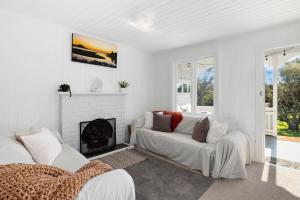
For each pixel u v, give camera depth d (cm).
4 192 80
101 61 350
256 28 290
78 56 313
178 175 251
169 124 356
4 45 238
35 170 102
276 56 464
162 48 420
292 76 500
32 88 263
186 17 252
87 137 322
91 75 339
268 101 518
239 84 322
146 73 456
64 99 292
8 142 165
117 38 351
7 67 240
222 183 229
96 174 104
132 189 107
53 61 285
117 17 256
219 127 280
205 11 233
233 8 224
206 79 376
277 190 213
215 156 244
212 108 365
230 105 334
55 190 84
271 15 243
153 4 217
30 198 79
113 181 100
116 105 375
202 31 306
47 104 279
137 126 381
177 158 292
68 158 198
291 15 242
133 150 358
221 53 346
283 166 283
